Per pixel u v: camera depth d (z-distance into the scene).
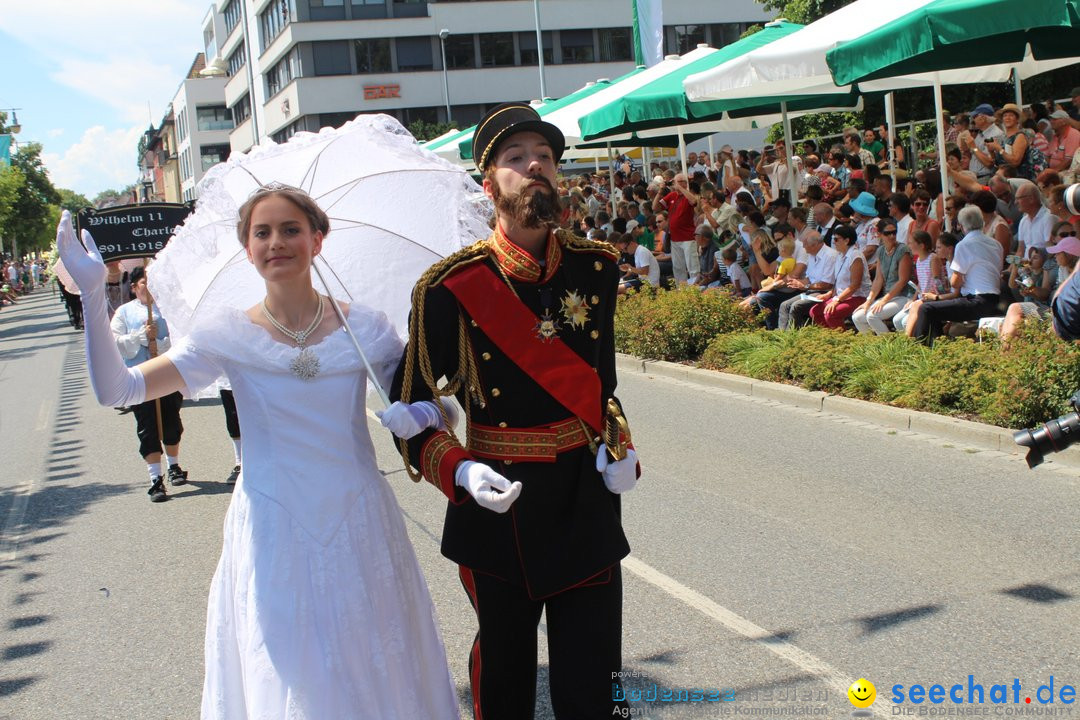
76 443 9.90
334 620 2.73
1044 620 4.07
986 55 9.18
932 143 16.14
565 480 2.68
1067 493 5.64
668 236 15.34
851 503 5.75
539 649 4.17
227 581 2.87
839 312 9.85
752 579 4.71
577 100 16.81
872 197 10.66
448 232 3.43
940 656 3.83
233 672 2.87
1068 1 7.09
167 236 6.84
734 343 10.29
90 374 2.73
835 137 19.11
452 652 4.21
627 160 26.08
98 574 5.70
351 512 2.83
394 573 2.88
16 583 5.69
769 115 16.30
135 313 7.79
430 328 2.71
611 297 2.81
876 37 8.14
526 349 2.66
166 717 3.88
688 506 5.91
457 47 46.53
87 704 4.05
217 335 2.85
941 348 7.92
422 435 2.72
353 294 3.46
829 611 4.30
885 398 7.94
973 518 5.34
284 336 2.90
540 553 2.64
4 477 8.63
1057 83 21.28
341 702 2.69
